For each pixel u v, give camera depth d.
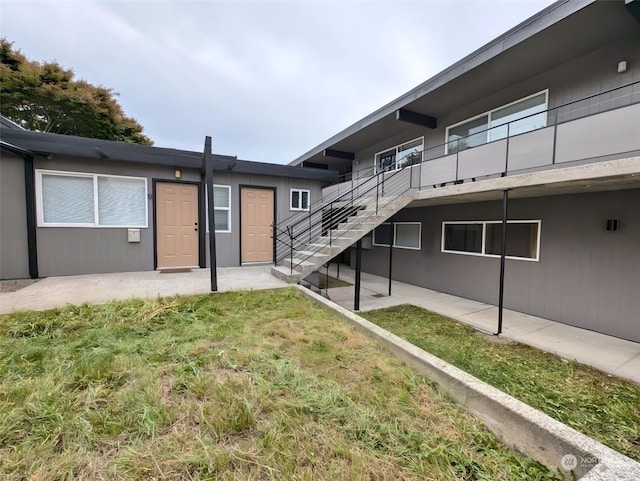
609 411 2.52
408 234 8.29
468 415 1.92
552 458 1.49
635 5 3.65
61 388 1.98
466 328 4.65
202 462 1.41
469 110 6.80
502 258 4.47
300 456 1.49
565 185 4.02
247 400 1.90
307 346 2.83
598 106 4.69
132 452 1.46
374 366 2.48
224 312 3.78
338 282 8.38
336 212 8.53
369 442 1.62
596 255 4.54
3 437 1.54
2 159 5.43
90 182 6.10
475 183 4.86
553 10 4.15
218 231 7.40
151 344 2.73
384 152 9.77
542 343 4.07
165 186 6.79
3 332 2.91
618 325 4.30
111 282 5.34
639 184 3.90
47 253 5.82
